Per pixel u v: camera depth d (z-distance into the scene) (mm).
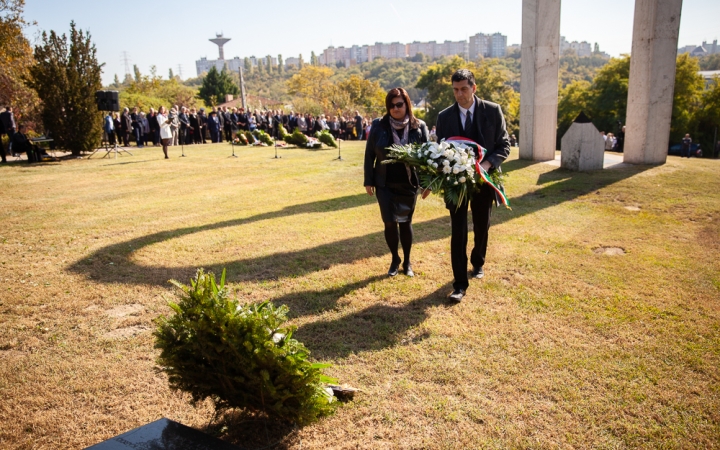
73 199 9617
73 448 2541
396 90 4539
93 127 17359
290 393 2342
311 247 6074
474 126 4434
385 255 5695
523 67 12969
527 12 12594
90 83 17328
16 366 3359
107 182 11727
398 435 2623
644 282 4691
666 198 7980
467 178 4102
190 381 2492
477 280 4859
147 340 3725
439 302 4352
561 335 3693
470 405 2861
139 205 8969
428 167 4109
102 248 6191
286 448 2537
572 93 60719
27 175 12883
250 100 67938
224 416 2801
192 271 5293
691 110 51156
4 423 2746
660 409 2793
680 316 3949
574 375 3158
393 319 4020
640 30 10898
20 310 4289
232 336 2277
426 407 2848
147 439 2070
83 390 3076
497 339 3648
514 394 2967
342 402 2857
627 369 3203
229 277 5070
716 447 2480
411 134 4672
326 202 8867
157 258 5766
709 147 50906
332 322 3973
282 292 4621
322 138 20828
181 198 9625
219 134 24688
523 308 4188
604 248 5812
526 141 13281
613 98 51594
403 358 3404
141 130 22250
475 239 4844
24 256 5891
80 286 4871
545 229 6613
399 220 4766
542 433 2615
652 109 10984
